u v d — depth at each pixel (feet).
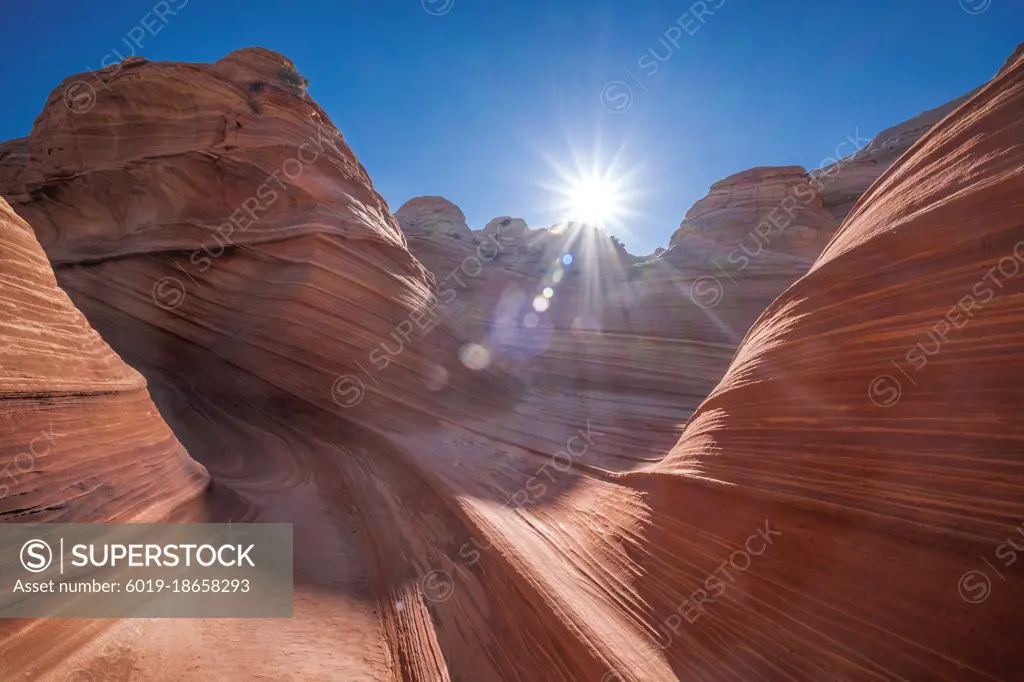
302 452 35.37
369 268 48.65
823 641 12.60
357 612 18.42
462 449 39.32
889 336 15.12
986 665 10.00
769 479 16.42
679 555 18.02
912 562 11.89
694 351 69.92
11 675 11.08
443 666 16.43
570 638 15.85
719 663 14.17
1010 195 13.24
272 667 14.56
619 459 36.91
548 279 108.47
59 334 16.89
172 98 47.55
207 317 43.91
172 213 46.83
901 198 18.56
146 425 20.22
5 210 16.15
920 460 12.90
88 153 48.44
